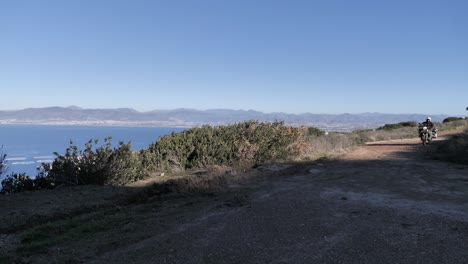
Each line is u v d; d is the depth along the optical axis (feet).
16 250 18.43
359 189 31.99
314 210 24.54
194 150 49.14
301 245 18.02
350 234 19.49
